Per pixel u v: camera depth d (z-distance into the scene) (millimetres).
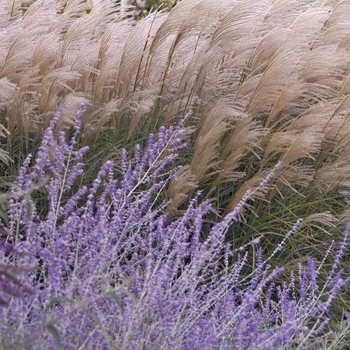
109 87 15195
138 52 15312
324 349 11227
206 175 14047
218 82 15656
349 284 13898
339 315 13469
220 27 15531
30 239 9961
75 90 15648
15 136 14734
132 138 14750
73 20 16453
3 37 15031
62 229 10445
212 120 14305
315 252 14508
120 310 8805
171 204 13266
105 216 10812
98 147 14914
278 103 14805
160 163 13719
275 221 14375
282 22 16875
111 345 8977
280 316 11875
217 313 10812
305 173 14570
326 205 15039
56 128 13922
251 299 9992
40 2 15898
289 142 14547
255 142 15039
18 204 10422
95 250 10328
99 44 15727
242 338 9648
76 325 8883
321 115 14688
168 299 9805
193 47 16625
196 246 11039
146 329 9305
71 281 9539
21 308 8508
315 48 16766
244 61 15969
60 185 11984
